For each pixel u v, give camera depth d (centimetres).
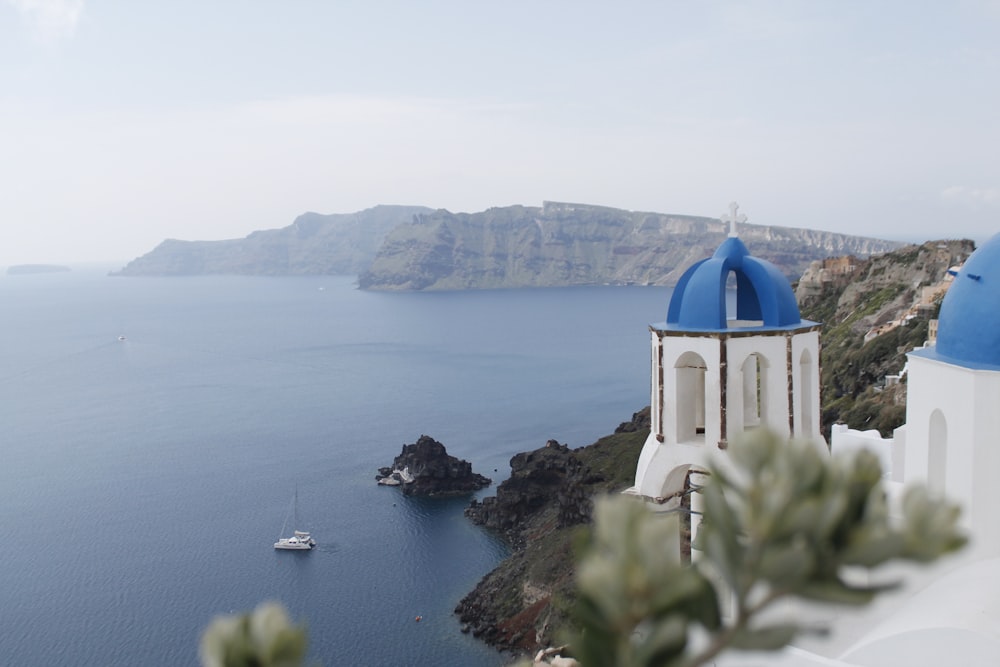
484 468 15650
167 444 17375
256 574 10281
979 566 1733
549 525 11656
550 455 13438
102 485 14238
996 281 1839
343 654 8331
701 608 404
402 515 12738
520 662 610
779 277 2180
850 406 10531
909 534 373
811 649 1747
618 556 392
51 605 9325
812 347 2169
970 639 1561
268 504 13188
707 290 2125
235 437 17988
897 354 11006
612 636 402
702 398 2297
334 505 13212
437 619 9088
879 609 1739
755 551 385
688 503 2205
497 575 9869
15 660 8138
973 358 1828
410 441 17800
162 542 11369
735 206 2206
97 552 10994
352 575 10300
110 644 8425
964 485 1788
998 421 1741
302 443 17450
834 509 368
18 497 13588
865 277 15975
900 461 2361
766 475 396
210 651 444
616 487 11181
